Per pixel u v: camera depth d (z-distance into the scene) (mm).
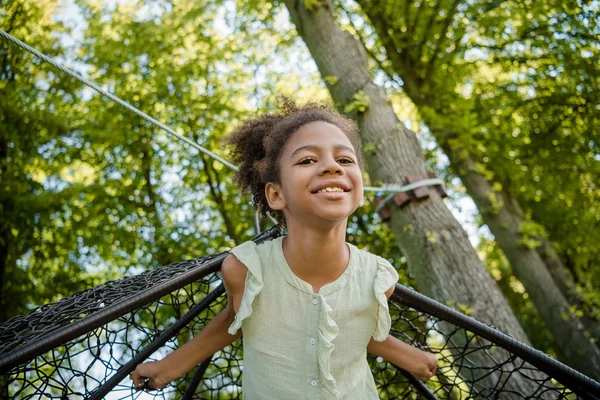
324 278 1375
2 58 7387
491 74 8227
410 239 4277
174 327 1694
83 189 7668
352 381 1396
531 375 3504
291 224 1331
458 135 6738
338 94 4922
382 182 4445
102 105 8016
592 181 8352
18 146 7230
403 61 7656
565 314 6262
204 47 8523
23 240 7387
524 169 7863
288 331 1356
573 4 6504
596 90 7203
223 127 8523
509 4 7070
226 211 8680
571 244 7988
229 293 1444
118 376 1560
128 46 7992
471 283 4008
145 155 8328
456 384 1910
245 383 1436
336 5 7859
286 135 1340
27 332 1329
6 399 1296
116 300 1417
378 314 1399
